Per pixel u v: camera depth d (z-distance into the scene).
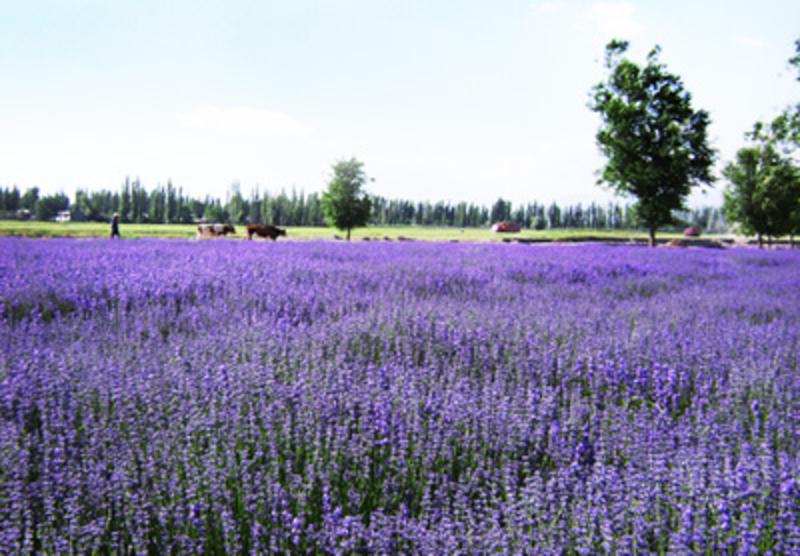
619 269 14.23
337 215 45.88
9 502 2.91
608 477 3.22
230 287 8.60
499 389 4.73
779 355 5.99
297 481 3.10
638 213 35.28
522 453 3.82
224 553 2.86
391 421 3.94
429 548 2.66
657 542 2.92
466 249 17.95
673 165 33.31
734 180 39.16
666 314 8.05
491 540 2.73
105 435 3.58
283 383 4.54
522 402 4.39
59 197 126.12
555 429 3.91
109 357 5.05
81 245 14.84
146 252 13.02
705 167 34.47
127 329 6.52
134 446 3.49
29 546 2.60
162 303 8.08
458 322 6.84
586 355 5.64
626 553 2.69
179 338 5.89
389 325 6.63
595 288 10.76
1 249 12.98
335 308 7.70
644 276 13.59
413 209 154.75
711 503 3.07
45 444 3.45
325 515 2.89
